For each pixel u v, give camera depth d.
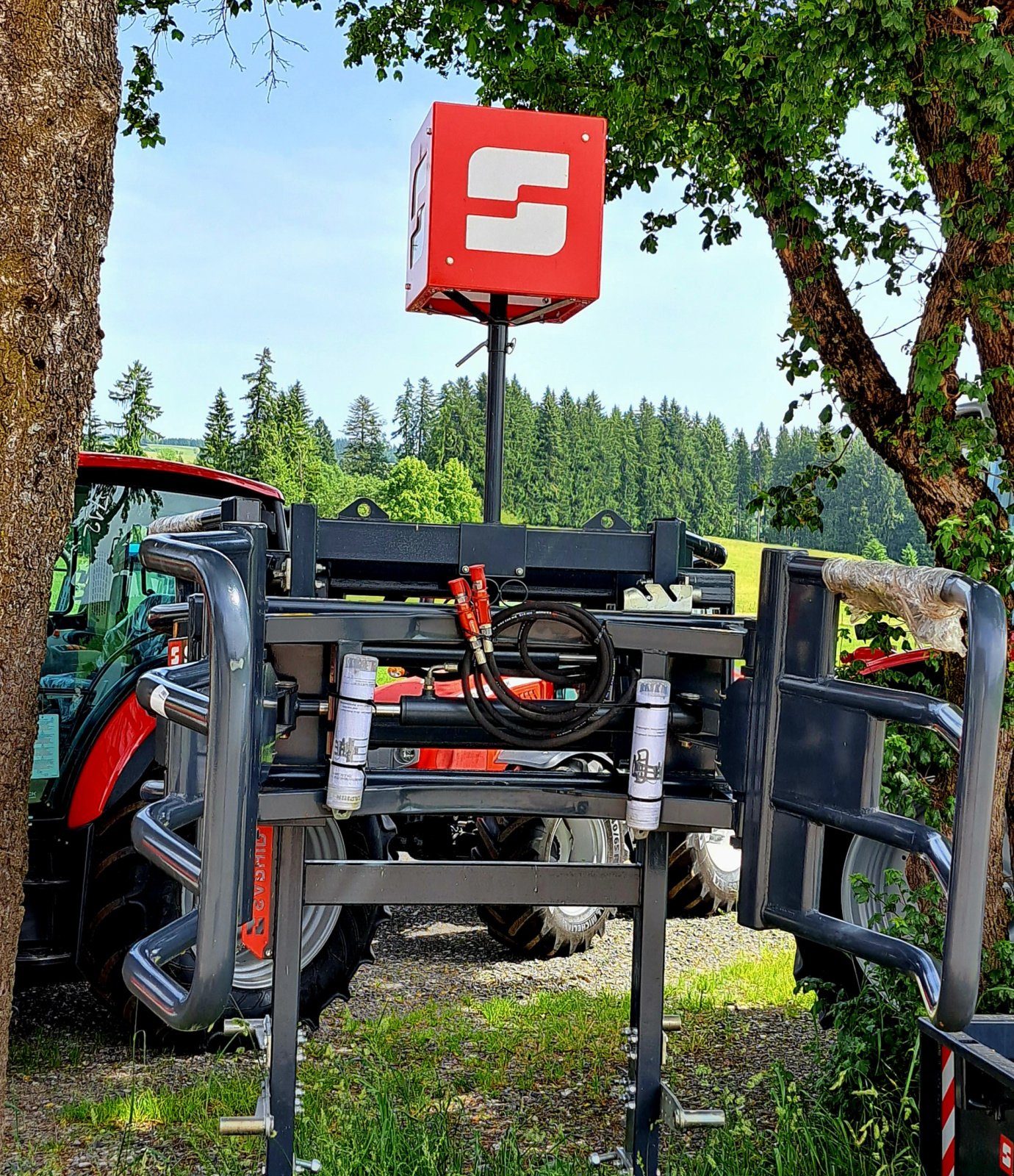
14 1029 4.25
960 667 3.70
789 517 4.27
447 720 2.86
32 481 2.36
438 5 5.84
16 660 2.38
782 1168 2.96
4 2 2.28
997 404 3.63
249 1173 3.10
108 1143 3.29
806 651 2.78
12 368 2.31
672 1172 3.09
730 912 6.36
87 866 3.97
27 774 2.43
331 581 3.19
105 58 2.41
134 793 4.02
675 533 3.16
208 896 1.95
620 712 3.07
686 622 2.96
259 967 4.15
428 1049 4.12
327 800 2.64
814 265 3.89
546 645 2.98
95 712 4.16
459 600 2.76
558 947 5.34
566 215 3.05
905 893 3.78
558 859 5.32
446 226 3.01
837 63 3.23
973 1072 2.50
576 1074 3.90
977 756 2.08
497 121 3.02
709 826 2.90
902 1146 3.08
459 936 5.80
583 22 4.26
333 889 2.88
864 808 2.55
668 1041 4.16
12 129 2.28
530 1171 3.05
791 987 4.85
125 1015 3.99
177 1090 3.70
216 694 1.96
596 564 3.11
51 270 2.33
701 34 3.83
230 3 5.96
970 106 3.17
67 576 4.41
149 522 4.59
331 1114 3.42
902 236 4.02
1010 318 3.51
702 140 4.51
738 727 2.93
